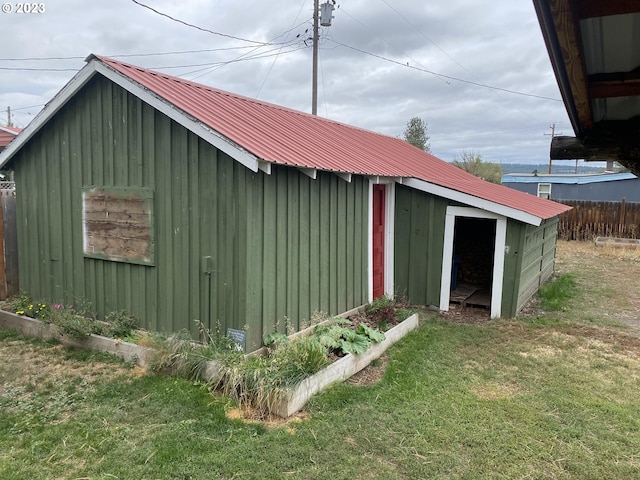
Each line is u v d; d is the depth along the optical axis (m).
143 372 5.07
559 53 1.97
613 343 6.53
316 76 19.61
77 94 6.15
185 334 5.34
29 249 7.08
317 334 5.69
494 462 3.54
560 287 10.12
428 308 8.45
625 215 18.48
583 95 2.41
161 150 5.58
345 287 7.12
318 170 5.95
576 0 1.62
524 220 7.36
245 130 5.62
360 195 7.40
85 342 5.75
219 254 5.25
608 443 3.84
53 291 6.88
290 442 3.73
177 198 5.52
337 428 3.97
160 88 5.70
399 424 4.07
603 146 3.28
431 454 3.62
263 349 5.30
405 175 8.16
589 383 5.11
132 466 3.39
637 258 14.75
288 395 4.13
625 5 1.63
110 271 6.24
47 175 6.71
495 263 7.79
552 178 23.58
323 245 6.47
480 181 12.78
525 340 6.61
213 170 5.20
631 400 4.70
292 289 5.84
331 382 4.78
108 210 6.10
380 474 3.36
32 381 4.85
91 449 3.58
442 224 8.23
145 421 4.04
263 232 5.25
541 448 3.74
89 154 6.23
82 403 4.36
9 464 3.37
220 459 3.47
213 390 4.59
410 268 8.60
